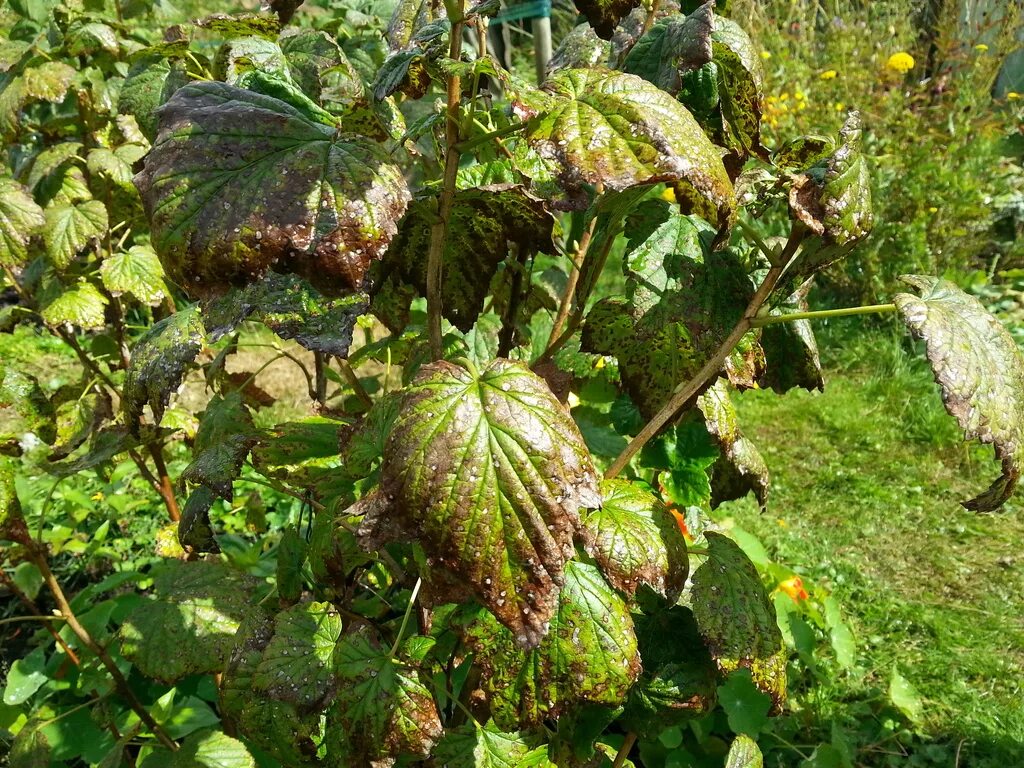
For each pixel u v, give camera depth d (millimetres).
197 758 1541
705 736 2250
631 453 1262
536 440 904
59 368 4520
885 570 3252
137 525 3209
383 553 1378
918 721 2465
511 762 1232
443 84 1154
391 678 1187
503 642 1104
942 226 4977
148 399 1455
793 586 2590
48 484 3102
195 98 1010
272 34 1514
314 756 1337
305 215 899
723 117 1271
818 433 4125
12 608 2828
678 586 1148
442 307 1349
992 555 3312
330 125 1058
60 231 2072
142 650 1555
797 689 2609
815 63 5852
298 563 1492
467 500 882
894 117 5262
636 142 909
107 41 2127
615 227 1299
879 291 4812
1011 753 2451
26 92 2027
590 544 994
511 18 3547
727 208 949
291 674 1225
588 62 1480
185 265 914
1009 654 2836
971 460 3865
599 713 1330
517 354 1755
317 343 993
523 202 1166
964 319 1056
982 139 5180
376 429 1259
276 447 1405
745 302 1246
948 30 5461
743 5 5598
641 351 1310
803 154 1201
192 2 3998
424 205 1067
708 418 1377
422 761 1330
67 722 2049
